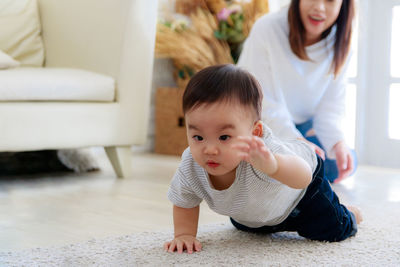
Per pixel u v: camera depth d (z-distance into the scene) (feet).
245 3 9.62
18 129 6.34
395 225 4.23
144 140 7.33
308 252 3.43
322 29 6.13
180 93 9.91
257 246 3.60
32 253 3.39
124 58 7.04
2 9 8.25
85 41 7.67
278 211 3.62
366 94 9.08
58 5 8.22
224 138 3.10
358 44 9.01
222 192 3.42
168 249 3.48
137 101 7.18
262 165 3.02
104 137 6.95
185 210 3.72
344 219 3.75
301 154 3.59
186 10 9.99
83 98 6.75
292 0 6.19
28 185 6.59
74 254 3.37
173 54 9.55
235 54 9.82
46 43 8.50
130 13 7.00
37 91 6.39
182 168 3.50
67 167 7.92
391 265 3.11
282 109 6.36
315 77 6.53
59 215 4.82
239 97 3.11
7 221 4.58
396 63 8.77
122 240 3.74
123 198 5.68
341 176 6.44
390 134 8.89
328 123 6.63
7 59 6.98
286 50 6.38
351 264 3.13
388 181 7.09
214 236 3.91
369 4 8.95
